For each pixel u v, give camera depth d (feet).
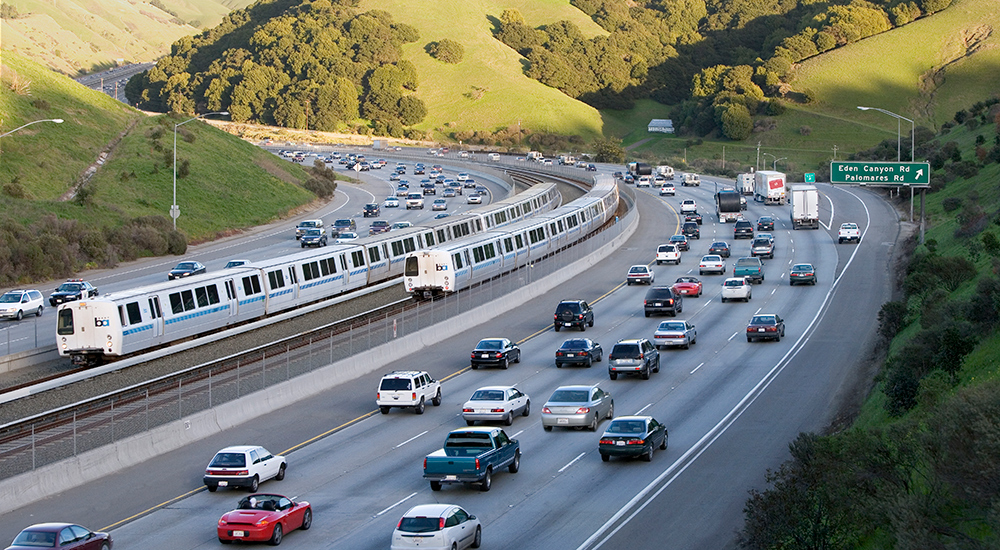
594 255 266.98
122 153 359.87
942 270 169.78
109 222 293.02
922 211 239.91
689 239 308.19
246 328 169.99
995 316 118.11
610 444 106.42
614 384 145.18
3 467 97.81
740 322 188.14
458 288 204.03
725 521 89.92
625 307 207.00
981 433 62.49
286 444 118.62
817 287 220.43
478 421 125.08
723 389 140.77
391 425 125.90
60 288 214.28
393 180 541.34
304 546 84.33
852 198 378.32
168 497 99.14
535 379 149.48
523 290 215.72
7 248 237.45
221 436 121.70
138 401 117.80
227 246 307.17
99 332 143.02
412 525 78.07
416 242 233.35
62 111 372.38
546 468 106.52
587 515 91.76
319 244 297.33
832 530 76.95
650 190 459.73
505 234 233.14
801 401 133.18
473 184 520.83
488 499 96.53
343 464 110.11
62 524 78.07
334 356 151.23
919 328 143.84
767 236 272.10
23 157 318.86
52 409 117.08
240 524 83.46
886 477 76.54
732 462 107.86
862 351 160.04
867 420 113.29
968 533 65.26
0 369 139.03
